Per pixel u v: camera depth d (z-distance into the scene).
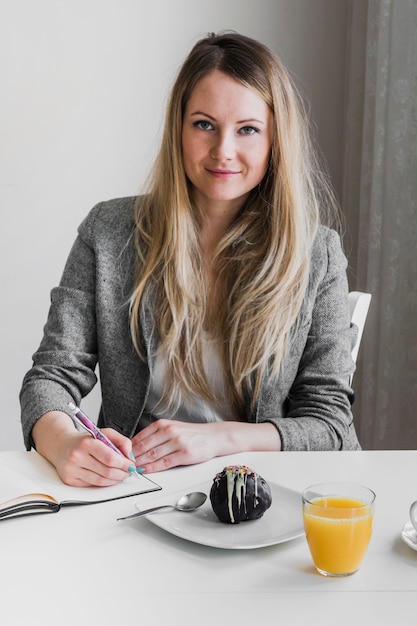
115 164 2.70
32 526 1.05
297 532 1.00
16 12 2.60
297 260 1.54
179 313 1.51
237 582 0.90
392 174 2.33
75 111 2.67
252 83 1.45
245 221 1.56
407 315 2.33
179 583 0.90
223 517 1.03
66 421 1.35
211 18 2.67
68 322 1.58
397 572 0.93
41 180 2.69
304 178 1.63
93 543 1.00
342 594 0.88
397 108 2.31
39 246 2.72
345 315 1.62
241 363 1.52
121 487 1.18
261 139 1.47
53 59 2.64
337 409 1.52
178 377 1.54
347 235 2.67
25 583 0.90
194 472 1.25
